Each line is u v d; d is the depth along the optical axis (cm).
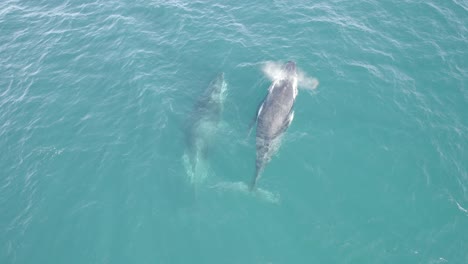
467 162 2675
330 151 2720
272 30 3750
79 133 3011
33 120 3152
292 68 3094
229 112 3025
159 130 2964
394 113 2966
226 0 4222
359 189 2528
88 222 2453
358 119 2922
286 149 2719
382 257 2222
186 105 3150
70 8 4494
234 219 2402
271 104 2758
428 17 3819
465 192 2517
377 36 3625
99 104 3238
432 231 2331
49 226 2455
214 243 2306
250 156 2734
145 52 3691
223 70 3400
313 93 3088
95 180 2683
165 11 4181
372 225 2358
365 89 3131
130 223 2427
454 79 3225
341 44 3544
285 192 2512
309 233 2327
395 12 3888
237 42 3653
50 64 3700
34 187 2677
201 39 3738
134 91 3316
